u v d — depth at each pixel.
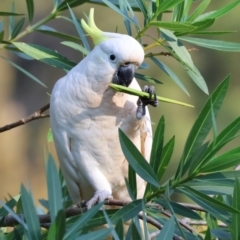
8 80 23.34
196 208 6.42
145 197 6.05
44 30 8.00
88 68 7.14
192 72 7.24
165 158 6.05
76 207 6.28
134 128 7.37
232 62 21.44
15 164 22.64
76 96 7.22
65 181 8.07
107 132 7.34
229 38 19.88
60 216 4.17
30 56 7.91
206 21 6.86
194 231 6.27
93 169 7.53
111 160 7.51
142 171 5.75
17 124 7.52
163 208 6.21
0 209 6.43
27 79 23.81
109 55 7.00
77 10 21.33
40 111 7.65
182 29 6.98
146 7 7.30
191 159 5.89
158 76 20.62
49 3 22.50
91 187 7.77
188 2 7.38
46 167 4.61
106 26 21.02
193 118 20.70
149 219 6.26
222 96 5.85
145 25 7.30
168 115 20.66
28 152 22.97
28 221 4.55
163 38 7.59
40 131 23.20
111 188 7.86
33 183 22.81
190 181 5.88
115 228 5.01
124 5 7.32
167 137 20.36
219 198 6.98
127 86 7.05
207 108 5.85
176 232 6.02
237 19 19.97
